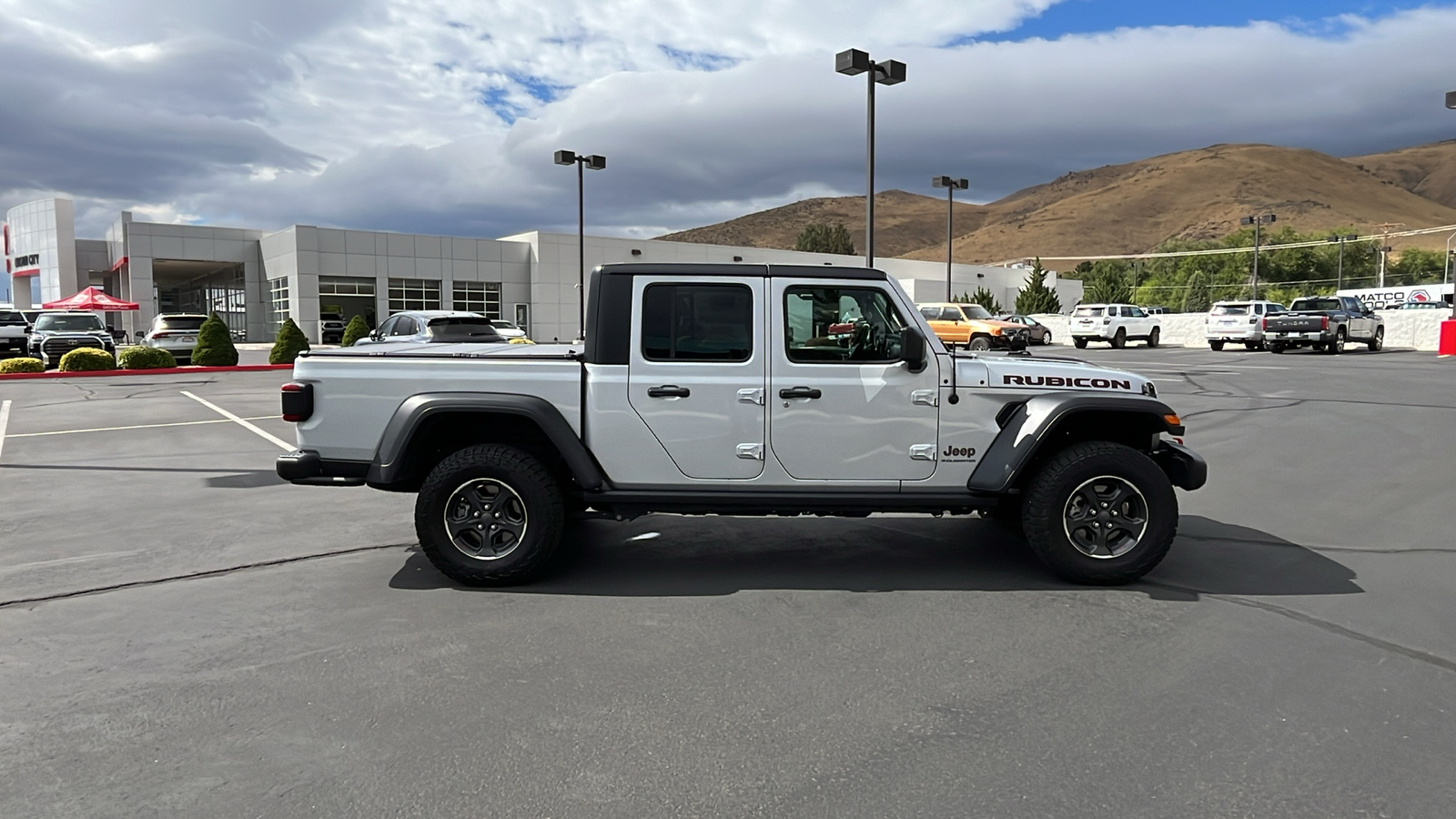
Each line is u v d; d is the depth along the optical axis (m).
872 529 6.70
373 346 5.82
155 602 4.98
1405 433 11.15
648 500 5.24
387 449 5.19
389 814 2.84
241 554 6.01
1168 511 5.10
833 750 3.24
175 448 10.74
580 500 5.46
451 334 17.25
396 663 4.08
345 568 5.68
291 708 3.62
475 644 4.32
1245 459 9.48
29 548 6.18
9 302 65.75
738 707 3.60
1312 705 3.58
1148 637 4.36
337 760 3.19
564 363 5.27
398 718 3.52
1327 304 32.16
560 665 4.05
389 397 5.30
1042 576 5.43
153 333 27.00
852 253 125.50
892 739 3.32
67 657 4.18
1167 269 123.31
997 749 3.24
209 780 3.05
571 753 3.23
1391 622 4.55
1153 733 3.36
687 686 3.81
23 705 3.66
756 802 2.89
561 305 50.28
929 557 5.89
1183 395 16.02
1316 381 18.81
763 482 5.28
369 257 45.34
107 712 3.59
